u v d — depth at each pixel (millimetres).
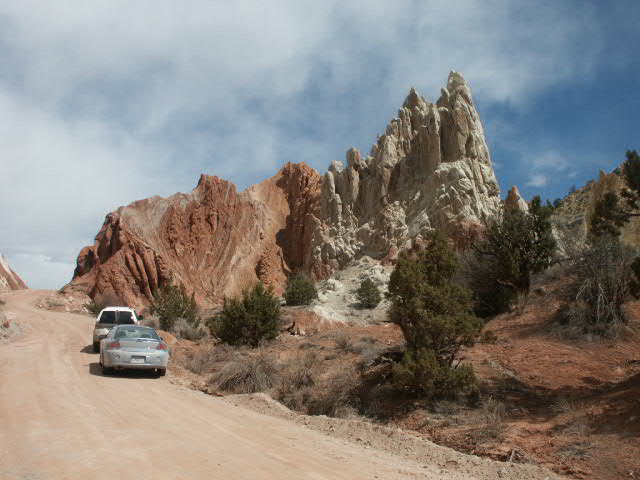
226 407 10055
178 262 78500
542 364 12094
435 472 6453
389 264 45656
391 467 6469
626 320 14789
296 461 6273
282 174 92375
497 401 9672
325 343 17562
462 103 49438
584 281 15969
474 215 43000
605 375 11117
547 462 6930
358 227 57281
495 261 20125
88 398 9484
